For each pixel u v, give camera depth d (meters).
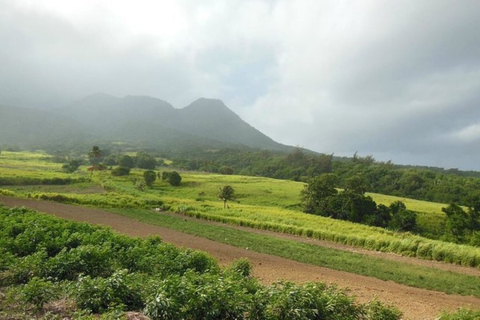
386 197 91.44
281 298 10.20
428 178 110.81
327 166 143.50
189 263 15.95
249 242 32.94
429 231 54.78
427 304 17.30
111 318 8.77
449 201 89.94
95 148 139.62
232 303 9.93
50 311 9.83
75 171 129.00
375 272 24.12
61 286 11.26
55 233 19.36
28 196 55.97
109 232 20.42
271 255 28.11
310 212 64.69
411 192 103.31
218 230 39.12
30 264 12.59
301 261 26.64
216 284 10.52
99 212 46.47
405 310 16.02
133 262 15.68
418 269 26.02
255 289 12.41
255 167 177.75
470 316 11.33
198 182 103.00
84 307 10.21
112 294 10.44
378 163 163.62
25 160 163.75
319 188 64.94
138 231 33.97
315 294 10.69
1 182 80.19
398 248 33.12
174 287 10.30
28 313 9.73
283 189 94.00
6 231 18.92
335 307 10.73
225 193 65.50
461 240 47.91
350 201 58.59
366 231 41.69
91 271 13.65
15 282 12.11
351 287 19.67
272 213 54.00
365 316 11.18
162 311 9.54
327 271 23.81
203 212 51.41
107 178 102.06
